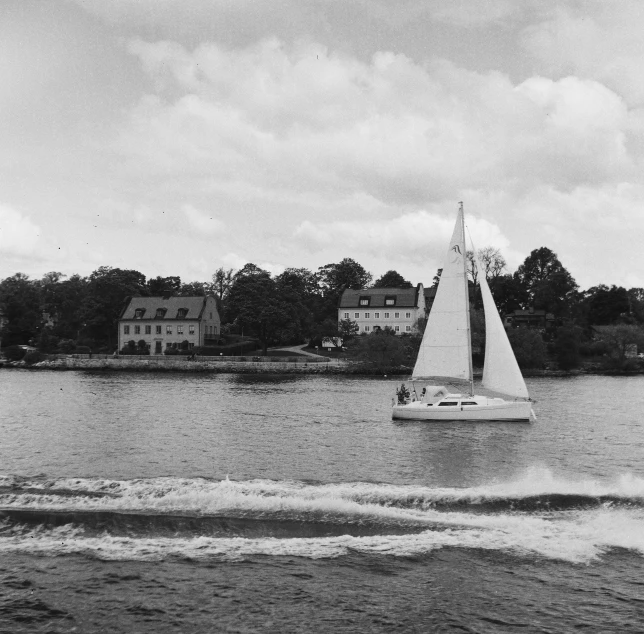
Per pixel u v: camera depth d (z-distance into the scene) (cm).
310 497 2459
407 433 4175
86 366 11494
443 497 2436
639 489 2552
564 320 14500
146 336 12950
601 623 1580
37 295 14975
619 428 4428
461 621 1595
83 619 1605
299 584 1777
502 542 2033
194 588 1755
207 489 2569
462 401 4728
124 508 2331
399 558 1928
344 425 4522
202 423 4572
